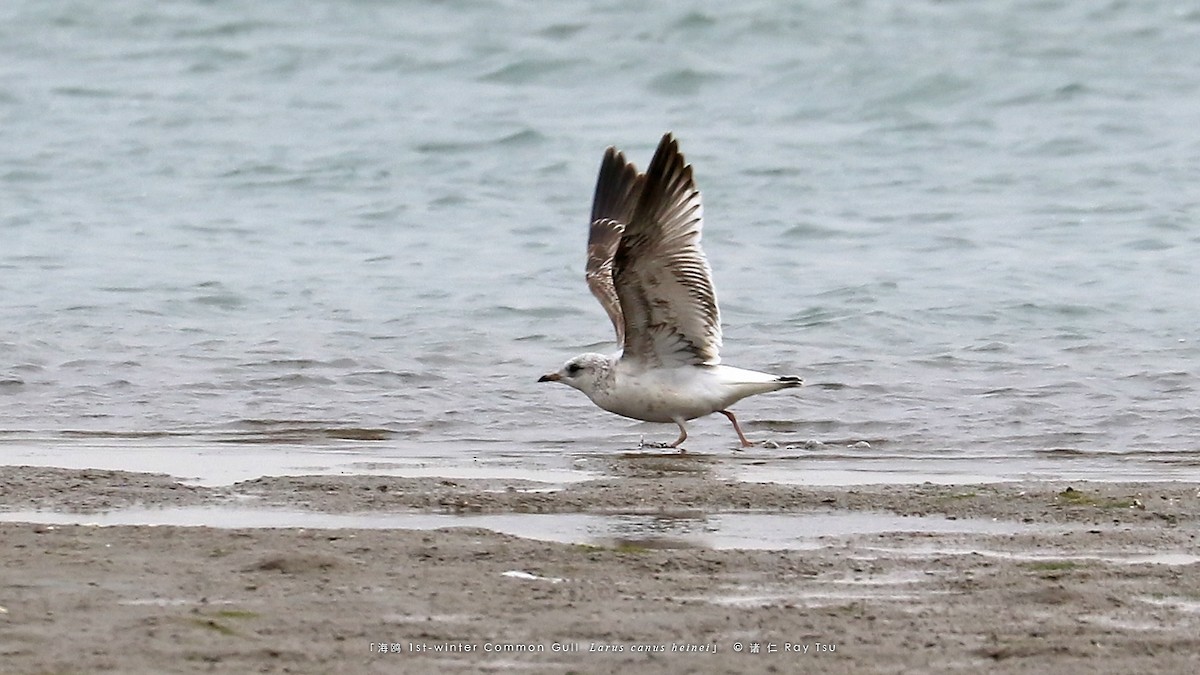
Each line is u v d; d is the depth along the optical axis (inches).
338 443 546.6
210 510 409.7
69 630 299.0
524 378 659.4
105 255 917.8
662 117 1331.2
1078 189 1062.4
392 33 1622.8
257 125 1317.7
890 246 924.6
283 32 1643.7
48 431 567.2
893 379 650.8
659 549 370.9
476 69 1503.4
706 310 521.3
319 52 1567.4
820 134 1258.6
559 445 548.7
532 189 1107.9
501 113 1349.7
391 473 477.1
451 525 396.2
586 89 1444.4
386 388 644.1
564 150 1220.5
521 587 332.5
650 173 486.6
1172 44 1492.4
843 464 506.0
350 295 812.6
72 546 360.5
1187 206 1002.7
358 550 360.8
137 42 1616.6
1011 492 439.5
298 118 1341.0
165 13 1701.5
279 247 944.9
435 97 1414.9
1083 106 1312.7
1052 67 1428.4
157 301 799.1
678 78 1446.9
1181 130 1221.1
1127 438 560.1
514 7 1696.6
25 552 354.3
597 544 376.5
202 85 1466.5
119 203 1073.5
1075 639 300.0
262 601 319.6
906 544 376.5
